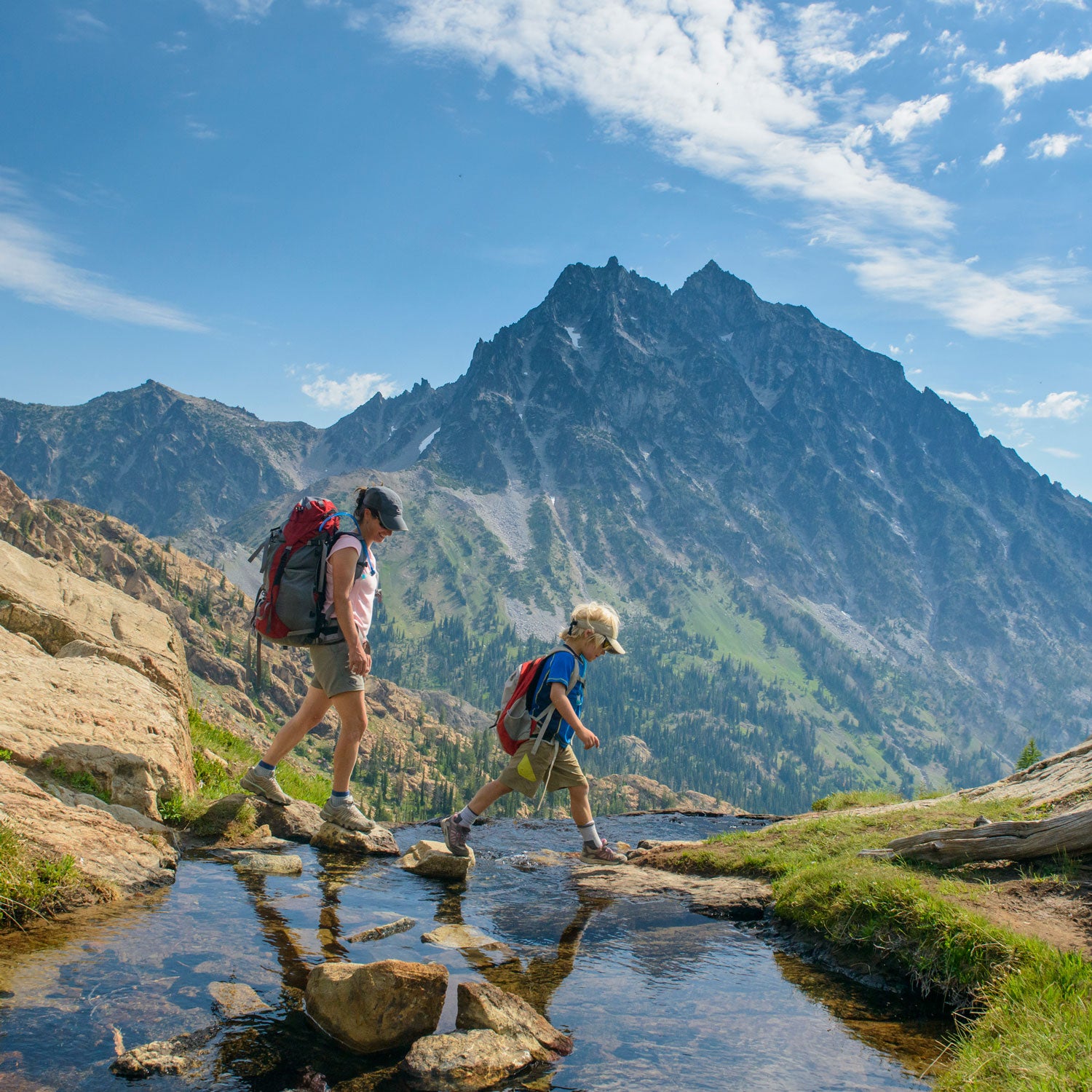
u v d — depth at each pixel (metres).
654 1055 3.96
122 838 6.02
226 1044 3.63
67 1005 3.77
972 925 5.08
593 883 7.60
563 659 7.75
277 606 7.38
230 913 5.38
